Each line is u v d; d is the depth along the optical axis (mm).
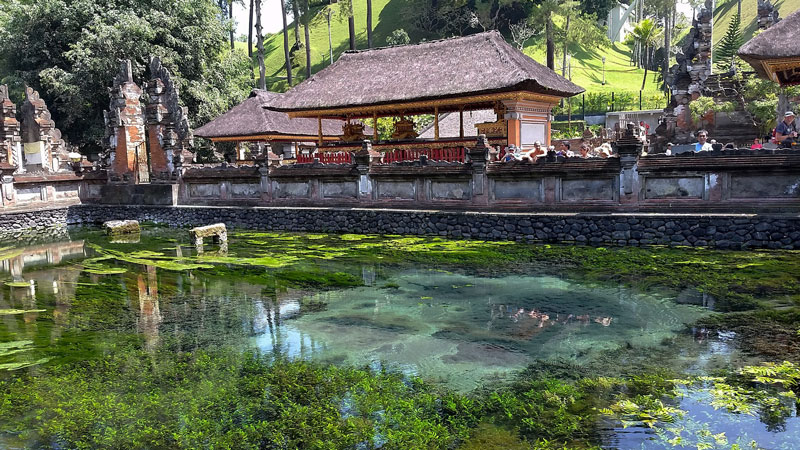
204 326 7566
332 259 11703
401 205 14633
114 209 19469
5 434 4715
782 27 10414
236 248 13461
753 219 10352
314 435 4555
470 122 27688
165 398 5324
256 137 25250
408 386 5406
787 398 4781
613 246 11430
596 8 56312
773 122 19156
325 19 70500
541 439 4340
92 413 5047
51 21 30188
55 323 7852
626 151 11570
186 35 30781
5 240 16234
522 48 53625
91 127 29859
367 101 18219
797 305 7238
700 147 12602
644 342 6332
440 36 59062
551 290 8734
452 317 7621
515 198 13047
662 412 4652
